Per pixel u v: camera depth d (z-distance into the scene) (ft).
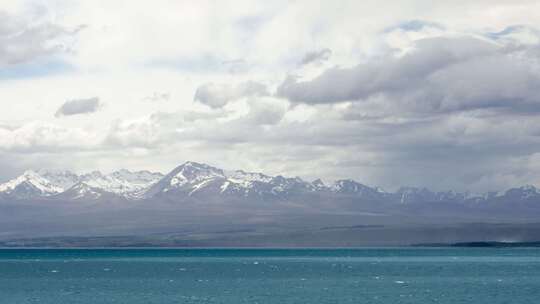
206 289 595.88
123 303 497.05
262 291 574.15
